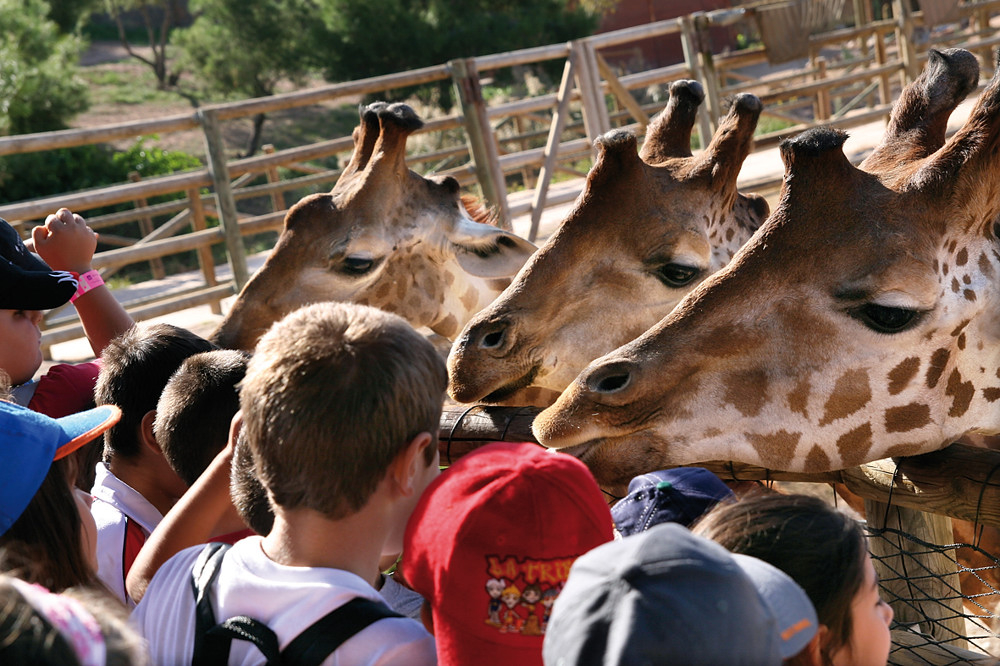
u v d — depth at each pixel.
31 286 2.47
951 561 2.58
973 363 2.29
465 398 2.80
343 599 1.46
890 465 2.29
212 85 29.25
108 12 43.72
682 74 10.58
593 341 2.89
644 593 1.10
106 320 3.25
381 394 1.51
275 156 8.45
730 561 1.15
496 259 3.89
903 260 2.15
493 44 24.28
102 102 35.22
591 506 1.48
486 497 1.44
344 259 3.77
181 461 2.22
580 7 25.80
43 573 1.69
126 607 1.79
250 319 3.76
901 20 12.46
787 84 21.36
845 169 2.24
